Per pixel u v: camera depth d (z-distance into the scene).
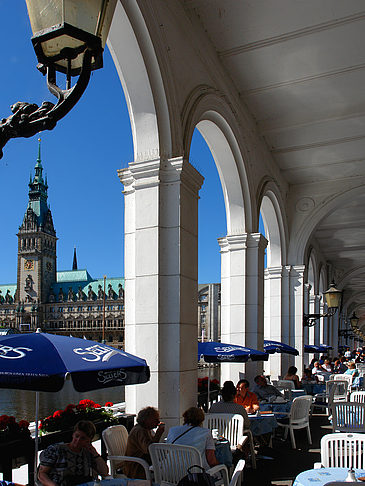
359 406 6.78
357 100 9.21
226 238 9.38
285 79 8.48
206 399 9.09
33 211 130.75
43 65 1.99
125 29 5.25
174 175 5.66
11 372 3.10
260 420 6.72
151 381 5.39
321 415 11.11
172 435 4.44
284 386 10.50
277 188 12.16
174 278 5.56
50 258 132.62
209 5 6.57
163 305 5.56
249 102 9.29
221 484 4.55
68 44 1.93
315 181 13.52
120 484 3.28
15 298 131.50
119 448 4.82
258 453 7.21
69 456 3.69
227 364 9.52
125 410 6.16
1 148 1.87
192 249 5.95
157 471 4.22
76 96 1.86
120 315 122.56
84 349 3.62
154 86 5.60
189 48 6.59
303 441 8.14
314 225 13.42
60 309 127.19
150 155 5.72
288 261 13.44
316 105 9.43
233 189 9.25
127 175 6.29
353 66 8.08
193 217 6.01
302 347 12.97
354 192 13.09
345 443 4.26
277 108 9.54
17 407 16.75
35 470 4.06
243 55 7.79
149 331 5.50
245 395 7.05
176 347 5.45
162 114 5.69
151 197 5.67
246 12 6.78
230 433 5.82
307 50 7.68
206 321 106.50
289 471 6.19
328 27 7.10
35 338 3.59
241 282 9.20
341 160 12.14
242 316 9.14
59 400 20.03
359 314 64.25
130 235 6.21
